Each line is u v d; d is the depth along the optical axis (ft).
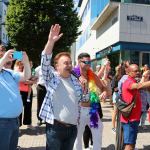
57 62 15.75
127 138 20.66
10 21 96.68
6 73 15.57
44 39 95.04
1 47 21.57
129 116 20.52
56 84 15.43
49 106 15.40
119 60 88.94
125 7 86.89
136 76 21.11
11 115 14.93
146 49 87.66
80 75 20.01
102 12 99.09
